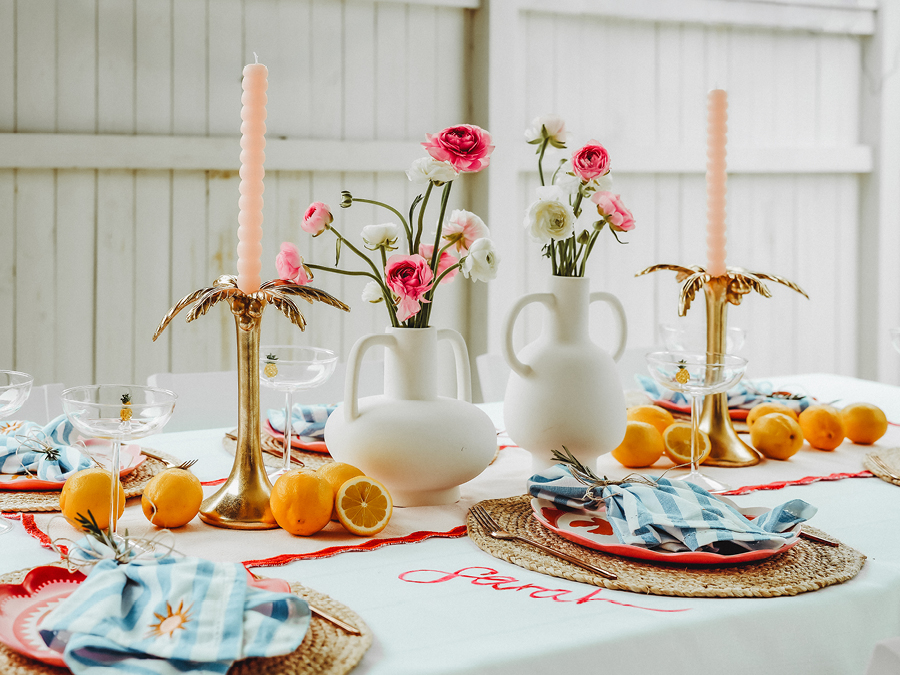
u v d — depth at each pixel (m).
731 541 0.82
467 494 1.07
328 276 2.91
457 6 2.95
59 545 0.81
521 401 1.11
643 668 0.67
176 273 2.72
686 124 3.33
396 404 0.99
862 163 3.55
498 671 0.62
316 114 2.84
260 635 0.58
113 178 2.62
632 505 0.85
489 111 2.95
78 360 2.65
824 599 0.74
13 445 1.04
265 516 0.92
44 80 2.53
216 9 2.68
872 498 1.08
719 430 1.26
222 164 2.70
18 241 2.54
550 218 1.04
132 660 0.56
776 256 3.51
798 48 3.46
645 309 3.34
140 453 1.15
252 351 0.94
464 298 3.11
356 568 0.81
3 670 0.56
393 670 0.60
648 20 3.22
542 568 0.79
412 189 2.96
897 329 1.33
